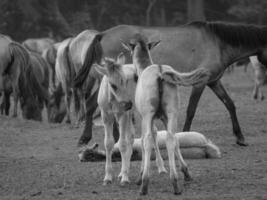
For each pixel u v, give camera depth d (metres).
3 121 20.73
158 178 12.29
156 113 11.17
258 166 13.34
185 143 13.98
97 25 55.81
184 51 16.77
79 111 20.69
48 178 12.74
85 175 12.84
